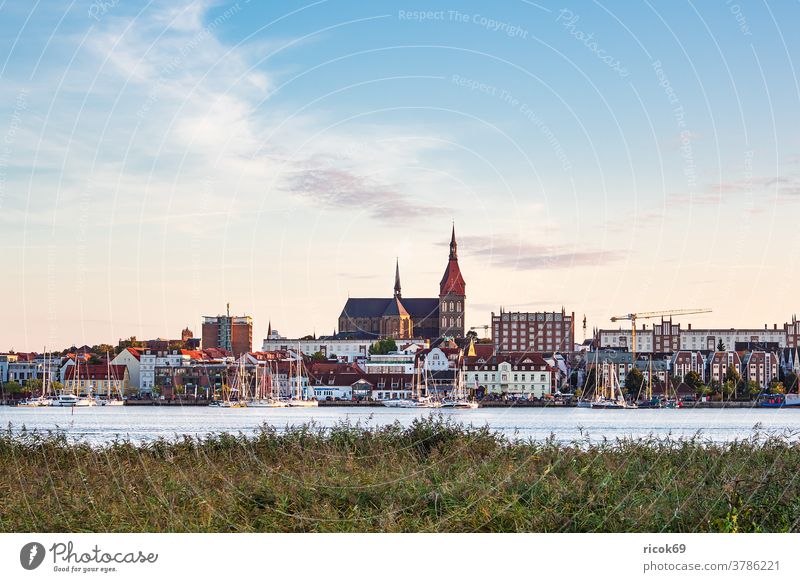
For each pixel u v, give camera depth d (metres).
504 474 27.77
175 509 25.08
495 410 197.12
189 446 35.75
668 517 24.38
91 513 24.45
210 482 27.84
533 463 29.94
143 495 26.39
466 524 24.06
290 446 34.62
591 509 24.78
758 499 25.73
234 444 35.34
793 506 24.78
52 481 28.11
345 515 24.36
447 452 33.03
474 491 26.03
